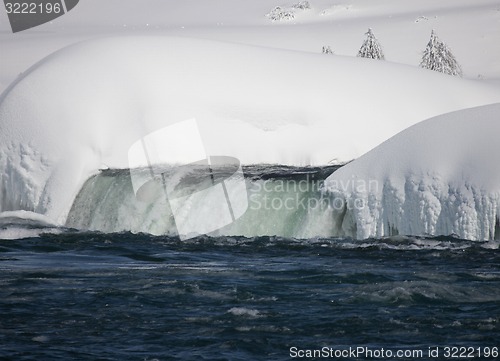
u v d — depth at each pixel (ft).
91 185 203.10
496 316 117.29
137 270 145.69
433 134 183.52
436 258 155.53
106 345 105.91
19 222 191.93
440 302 124.26
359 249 165.78
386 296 126.93
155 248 169.27
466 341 107.65
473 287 131.95
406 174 178.81
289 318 116.67
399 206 176.96
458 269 146.61
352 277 140.26
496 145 174.81
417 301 124.77
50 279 137.59
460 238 169.89
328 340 108.27
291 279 139.23
